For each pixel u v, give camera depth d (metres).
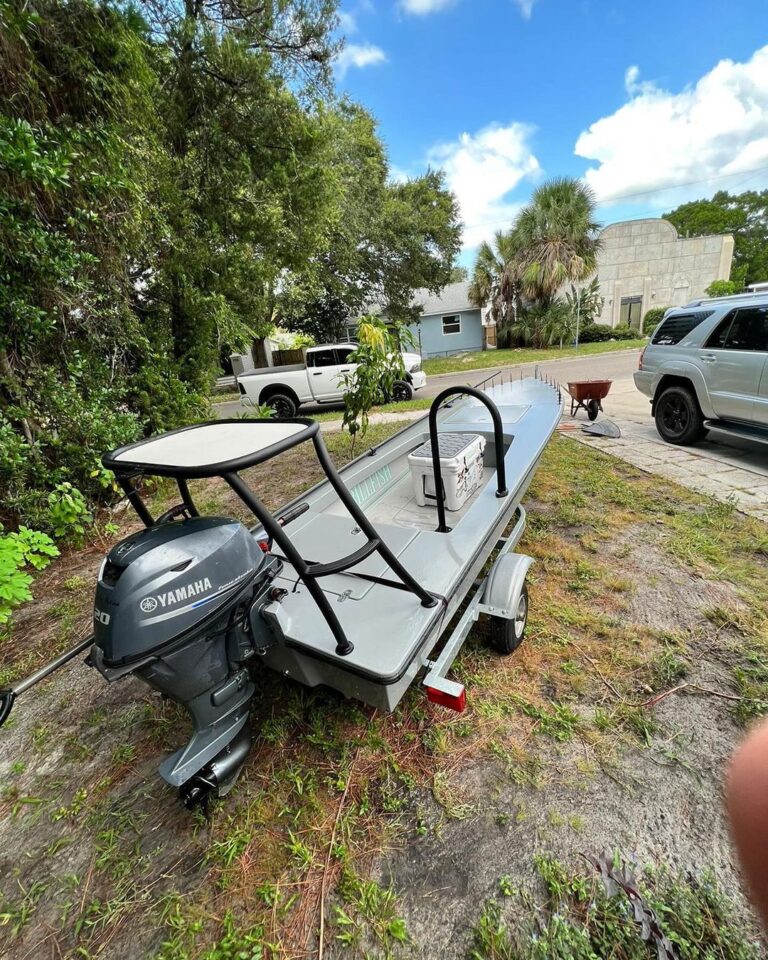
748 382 3.94
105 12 3.83
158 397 5.28
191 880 1.35
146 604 1.16
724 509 3.23
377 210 13.93
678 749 1.59
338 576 1.75
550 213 16.33
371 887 1.28
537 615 2.35
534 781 1.52
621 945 1.10
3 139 2.92
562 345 18.02
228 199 6.16
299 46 6.43
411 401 9.41
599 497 3.67
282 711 1.89
